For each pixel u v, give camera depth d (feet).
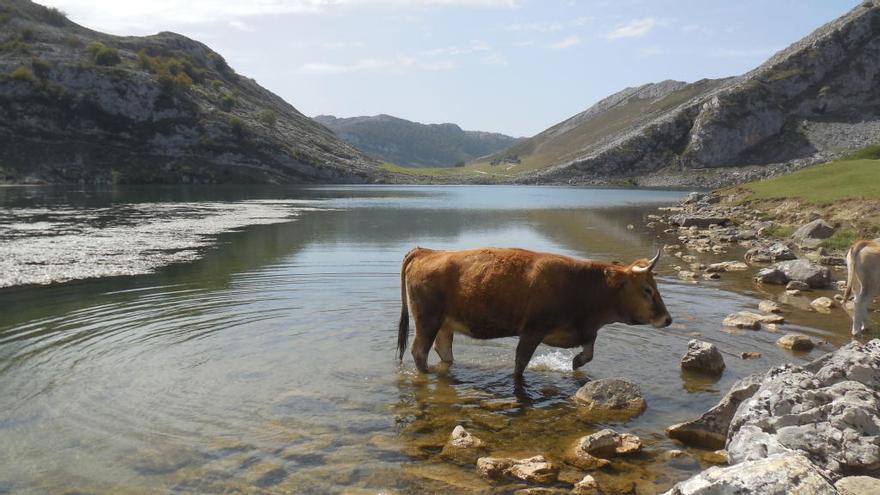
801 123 586.86
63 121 424.87
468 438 26.68
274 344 40.40
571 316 35.50
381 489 22.79
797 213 120.78
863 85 593.01
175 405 30.17
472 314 35.63
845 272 73.05
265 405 30.48
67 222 128.77
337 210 187.93
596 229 131.44
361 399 31.76
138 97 460.96
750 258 82.48
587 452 25.82
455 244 99.86
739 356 39.19
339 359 37.83
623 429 28.73
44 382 32.94
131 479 23.13
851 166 167.12
